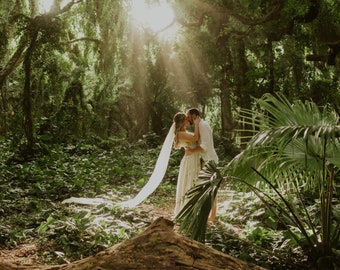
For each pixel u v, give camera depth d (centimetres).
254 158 548
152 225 338
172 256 321
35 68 1717
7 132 2002
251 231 700
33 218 795
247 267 331
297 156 518
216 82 2205
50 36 1543
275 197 877
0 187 1049
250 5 1695
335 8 1612
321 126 461
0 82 1609
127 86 2238
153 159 1549
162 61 2161
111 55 1930
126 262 322
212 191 486
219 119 2645
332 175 523
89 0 1850
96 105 2200
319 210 761
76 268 334
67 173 1286
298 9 1538
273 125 501
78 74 2053
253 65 2311
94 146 1789
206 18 1980
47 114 1969
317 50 1962
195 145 789
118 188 1158
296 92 2030
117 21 1886
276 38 1891
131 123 2419
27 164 1382
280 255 559
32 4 1853
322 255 531
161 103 2252
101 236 657
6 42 1591
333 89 1981
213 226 715
